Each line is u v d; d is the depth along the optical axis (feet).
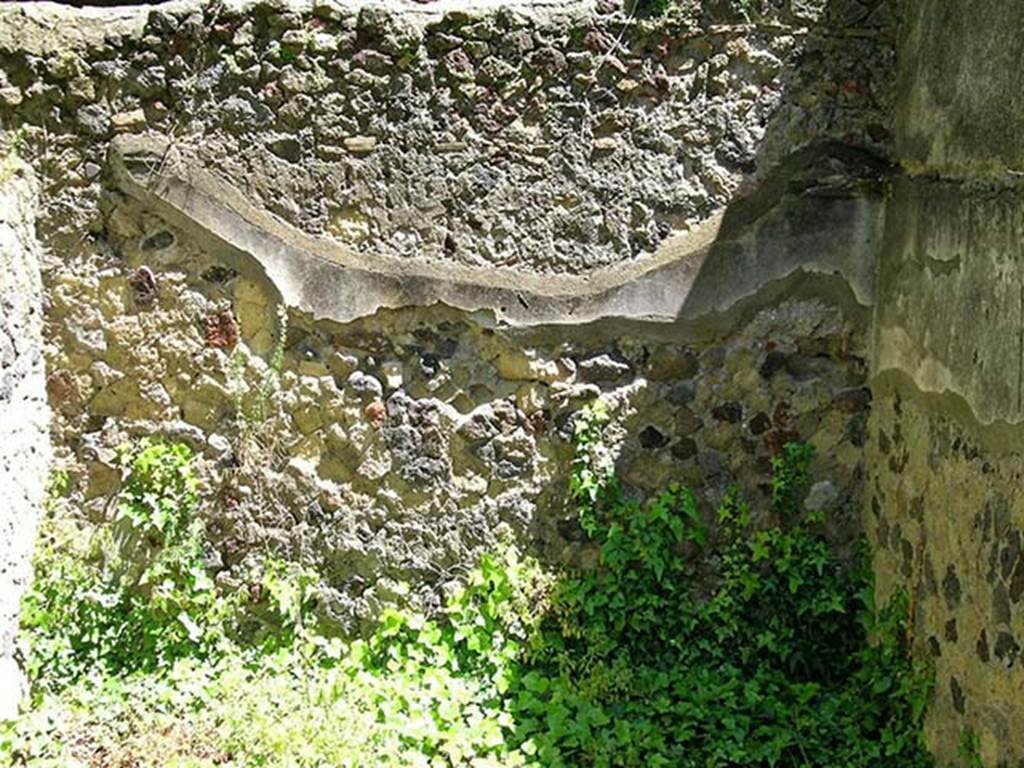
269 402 14.19
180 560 14.17
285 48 13.78
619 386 14.21
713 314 14.08
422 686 13.62
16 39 13.64
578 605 14.06
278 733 12.35
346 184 13.98
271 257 14.01
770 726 12.96
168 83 13.83
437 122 13.93
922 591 12.37
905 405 12.94
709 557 14.30
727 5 13.75
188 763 11.94
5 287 12.96
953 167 11.68
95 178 13.94
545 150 13.96
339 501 14.28
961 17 11.73
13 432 13.19
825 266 14.01
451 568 14.33
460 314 14.11
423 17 13.80
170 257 14.07
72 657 13.78
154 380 14.21
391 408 14.21
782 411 14.21
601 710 13.08
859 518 14.28
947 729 11.64
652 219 14.01
